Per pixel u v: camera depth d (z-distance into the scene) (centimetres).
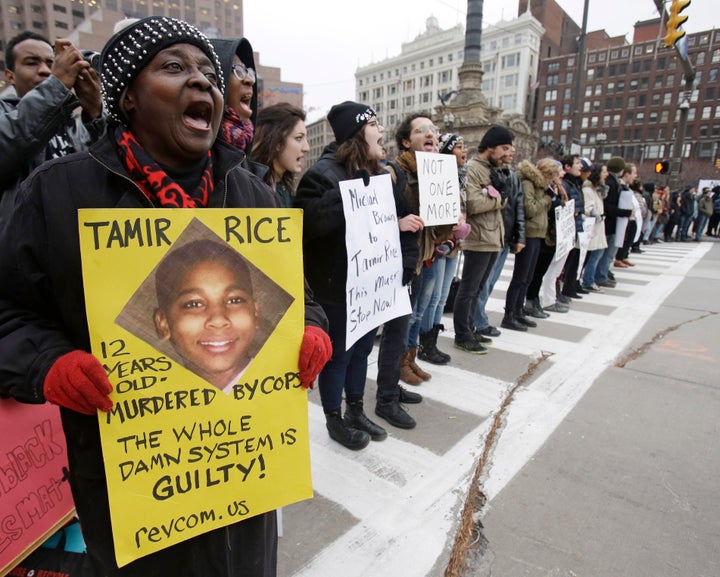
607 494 225
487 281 438
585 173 590
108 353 95
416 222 254
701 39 7056
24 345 96
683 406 318
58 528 149
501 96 7688
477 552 187
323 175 225
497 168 386
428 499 218
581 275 660
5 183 158
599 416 302
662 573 179
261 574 122
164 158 102
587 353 416
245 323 108
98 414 97
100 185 98
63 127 188
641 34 7762
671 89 7331
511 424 289
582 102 8069
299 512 208
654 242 1421
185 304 101
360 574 175
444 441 268
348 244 217
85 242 91
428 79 8288
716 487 233
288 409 117
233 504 113
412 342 338
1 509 131
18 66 194
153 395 101
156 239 96
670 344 445
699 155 7244
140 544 103
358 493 221
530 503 217
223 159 113
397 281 257
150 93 94
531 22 7269
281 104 247
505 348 424
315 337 118
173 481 106
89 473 105
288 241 111
